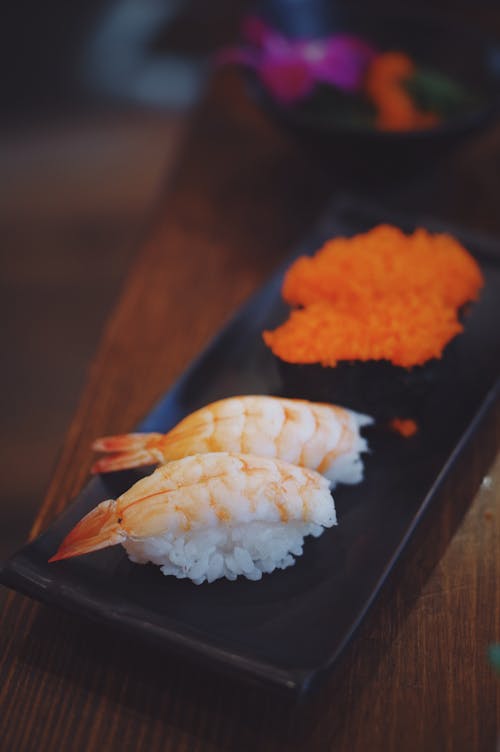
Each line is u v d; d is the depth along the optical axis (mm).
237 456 360
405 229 482
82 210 949
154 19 1157
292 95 541
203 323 468
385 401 406
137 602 348
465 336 444
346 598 352
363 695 344
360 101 547
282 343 400
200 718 339
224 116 590
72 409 743
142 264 499
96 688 346
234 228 518
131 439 391
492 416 423
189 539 354
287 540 362
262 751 333
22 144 1040
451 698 343
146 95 1100
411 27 565
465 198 529
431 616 361
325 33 576
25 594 353
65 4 1243
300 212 527
